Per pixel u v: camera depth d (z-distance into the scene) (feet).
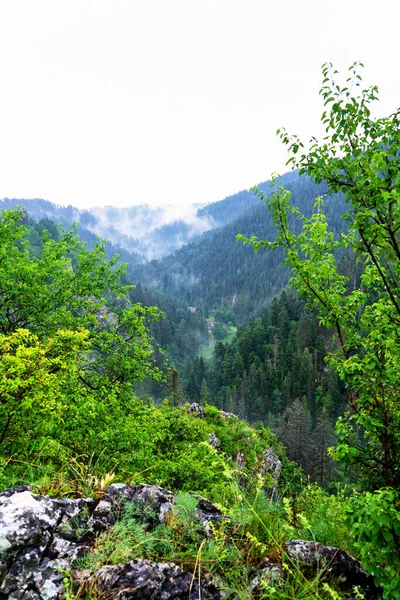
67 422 21.44
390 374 10.57
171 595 6.94
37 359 14.10
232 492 10.69
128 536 7.98
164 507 9.46
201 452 36.63
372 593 8.33
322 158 10.54
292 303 399.85
